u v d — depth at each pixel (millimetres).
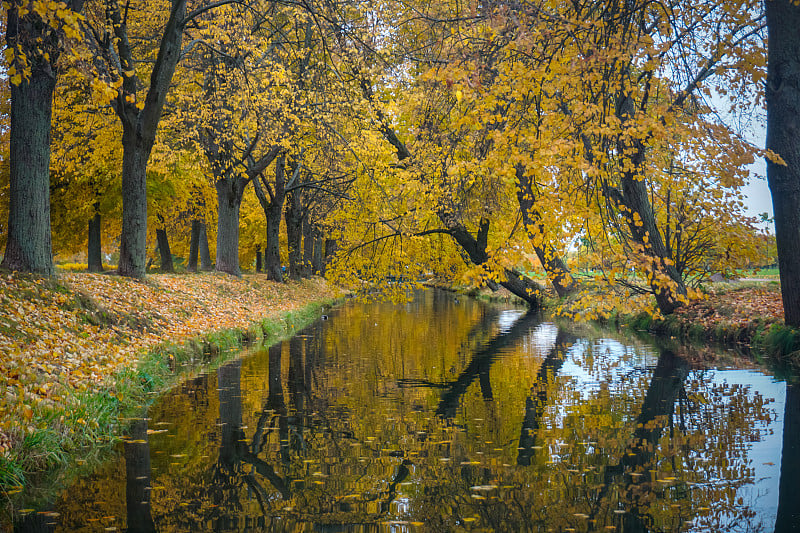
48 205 12312
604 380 10703
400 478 5590
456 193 12500
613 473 5641
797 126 10766
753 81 8430
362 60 11352
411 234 22484
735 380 10273
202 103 20797
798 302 12188
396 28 11055
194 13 15305
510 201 13102
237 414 8305
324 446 6715
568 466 5895
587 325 22297
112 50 15281
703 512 4637
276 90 20406
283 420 7941
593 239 7730
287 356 14180
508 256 7762
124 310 13078
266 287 27906
